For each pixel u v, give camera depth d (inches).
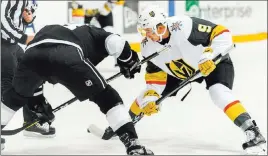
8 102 194.9
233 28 560.4
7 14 227.3
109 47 187.8
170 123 256.8
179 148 206.5
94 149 207.0
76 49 182.4
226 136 228.4
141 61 197.9
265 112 280.8
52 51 181.2
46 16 474.6
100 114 280.8
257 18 573.9
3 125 198.4
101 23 437.1
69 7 486.9
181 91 341.7
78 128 249.1
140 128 246.8
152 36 195.6
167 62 205.0
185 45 197.9
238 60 471.5
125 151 202.4
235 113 192.5
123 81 383.6
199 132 237.3
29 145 215.5
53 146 213.0
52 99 325.4
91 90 180.9
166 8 523.8
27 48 187.6
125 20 508.1
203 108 291.7
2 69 225.1
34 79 189.2
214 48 194.9
